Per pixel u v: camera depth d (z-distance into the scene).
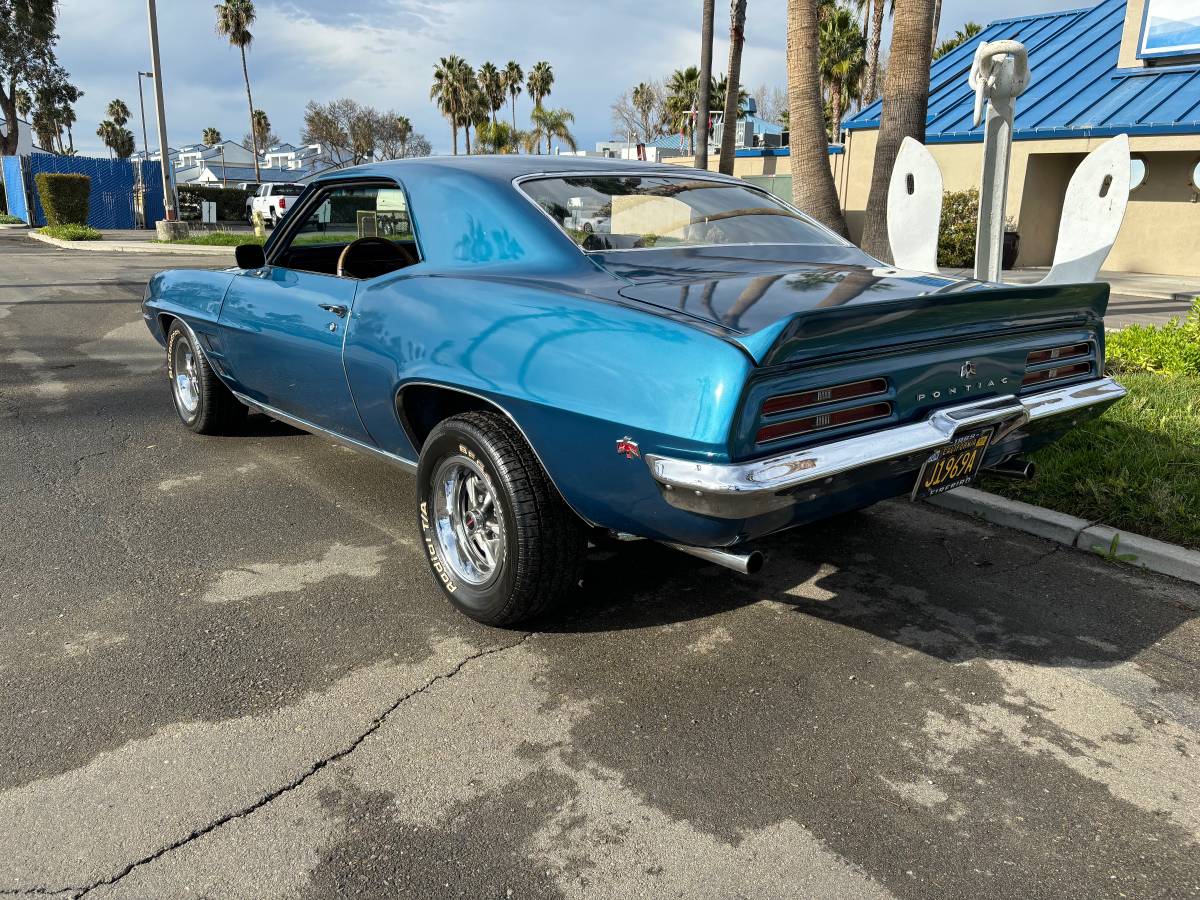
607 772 2.38
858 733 2.57
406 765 2.40
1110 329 9.52
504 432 2.88
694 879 2.01
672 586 3.51
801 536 4.04
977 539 4.02
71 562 3.63
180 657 2.92
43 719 2.57
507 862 2.05
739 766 2.41
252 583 3.48
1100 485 4.20
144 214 34.34
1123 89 17.50
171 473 4.77
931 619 3.26
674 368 2.36
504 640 3.07
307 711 2.64
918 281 2.95
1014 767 2.43
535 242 3.07
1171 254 17.30
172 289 5.05
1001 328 2.88
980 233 5.55
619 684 2.81
